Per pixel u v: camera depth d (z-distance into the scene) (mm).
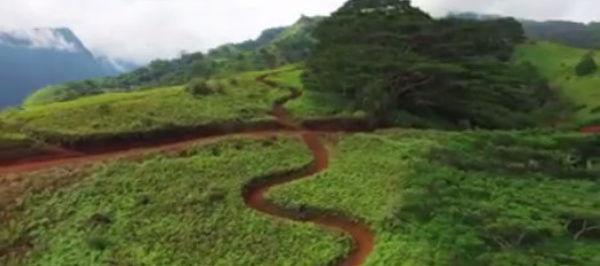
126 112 65500
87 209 44906
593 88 112688
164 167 51656
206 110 69625
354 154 57688
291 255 39750
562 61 131875
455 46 81938
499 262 37500
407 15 83438
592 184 55375
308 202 46469
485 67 82750
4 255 40375
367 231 42969
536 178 56312
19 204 45344
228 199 46781
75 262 39062
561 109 101062
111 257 39375
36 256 40156
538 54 137750
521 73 110688
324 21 88625
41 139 57719
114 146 59000
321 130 70375
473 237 40500
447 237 40188
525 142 64750
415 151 57688
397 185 48688
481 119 78375
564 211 46406
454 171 54000
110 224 43219
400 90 76125
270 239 41594
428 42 81000
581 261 39531
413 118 73938
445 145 60688
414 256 37906
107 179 49156
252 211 45219
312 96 79875
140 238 41562
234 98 77812
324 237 41594
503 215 45562
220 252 40188
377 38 80000
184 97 74375
